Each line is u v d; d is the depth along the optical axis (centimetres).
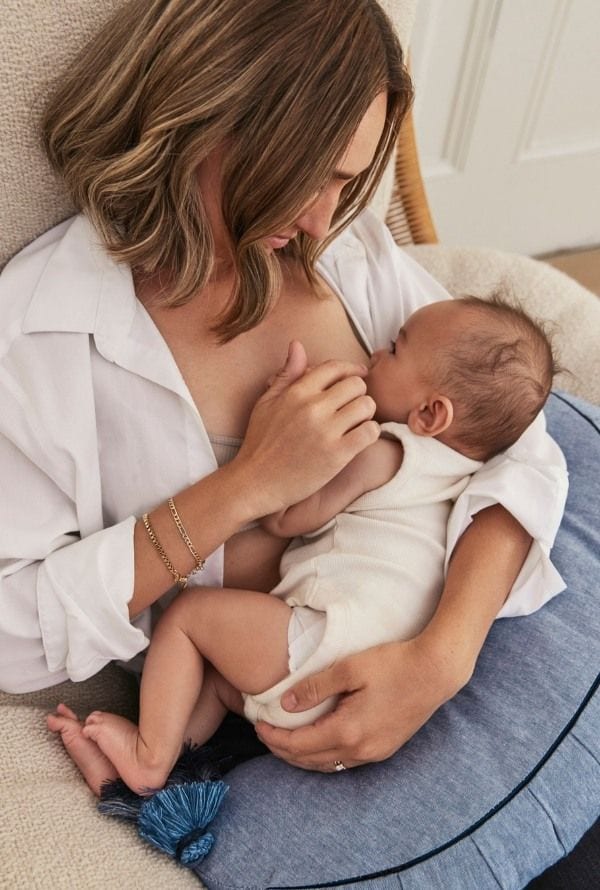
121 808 79
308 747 81
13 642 82
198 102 68
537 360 92
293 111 68
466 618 84
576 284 134
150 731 82
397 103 79
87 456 81
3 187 79
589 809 82
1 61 72
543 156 221
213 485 81
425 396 91
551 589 91
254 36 67
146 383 83
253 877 77
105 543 80
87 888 70
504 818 78
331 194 76
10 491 82
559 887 85
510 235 239
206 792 79
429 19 180
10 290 81
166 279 84
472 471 93
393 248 108
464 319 92
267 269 80
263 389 90
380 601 85
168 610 86
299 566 87
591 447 108
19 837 72
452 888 75
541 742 83
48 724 84
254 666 84
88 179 76
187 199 75
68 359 80
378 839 77
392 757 83
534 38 191
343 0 69
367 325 103
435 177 213
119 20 72
